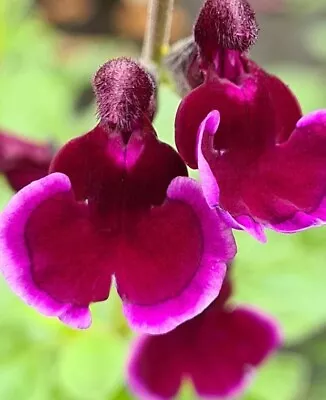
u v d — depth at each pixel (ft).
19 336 0.37
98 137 0.24
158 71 0.28
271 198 0.23
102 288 0.22
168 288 0.22
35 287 0.22
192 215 0.22
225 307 0.34
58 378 0.36
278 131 0.24
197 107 0.23
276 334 0.34
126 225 0.23
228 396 0.33
